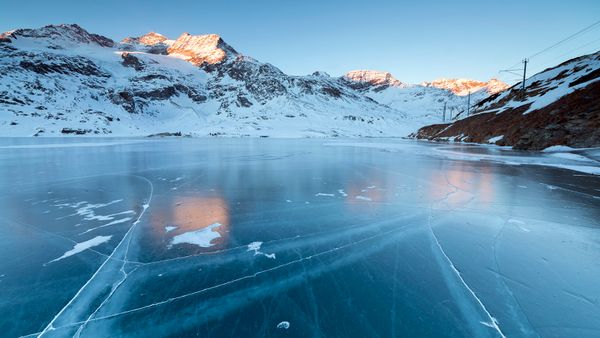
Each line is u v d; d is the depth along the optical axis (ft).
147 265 13.71
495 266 13.12
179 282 12.17
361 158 60.85
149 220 20.15
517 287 11.42
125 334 9.16
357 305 10.50
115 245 16.01
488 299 10.69
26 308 10.52
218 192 28.48
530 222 18.85
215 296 11.14
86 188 30.48
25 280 12.44
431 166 46.68
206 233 17.69
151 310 10.34
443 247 15.24
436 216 20.42
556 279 11.96
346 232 17.62
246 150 87.15
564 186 29.86
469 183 31.99
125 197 26.61
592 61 103.09
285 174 39.17
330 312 10.11
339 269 13.08
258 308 10.38
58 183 33.09
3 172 41.29
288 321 9.66
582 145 62.44
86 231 18.16
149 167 46.52
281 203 24.31
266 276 12.56
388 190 28.99
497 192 27.45
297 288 11.61
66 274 12.93
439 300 10.69
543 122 76.38
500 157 57.98
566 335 8.80
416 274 12.57
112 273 12.99
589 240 15.84
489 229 17.71
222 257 14.44
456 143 120.67
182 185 31.91
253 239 16.71
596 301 10.48
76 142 133.69
